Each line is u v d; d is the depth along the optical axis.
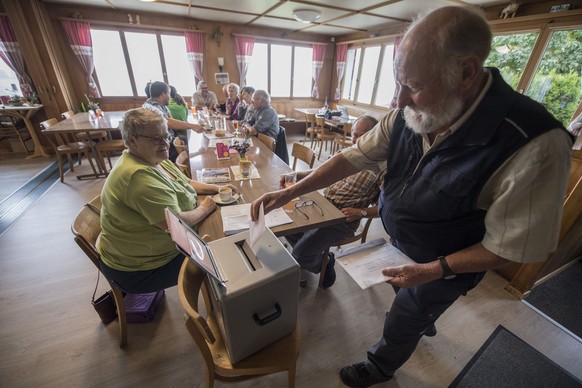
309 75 6.47
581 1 2.42
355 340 1.43
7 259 1.90
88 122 3.46
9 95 4.15
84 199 2.82
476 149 0.65
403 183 0.86
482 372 1.30
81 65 4.47
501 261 0.65
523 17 2.79
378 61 5.31
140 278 1.17
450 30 0.55
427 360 1.34
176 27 4.76
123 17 4.42
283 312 0.82
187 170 1.74
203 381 1.21
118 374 1.22
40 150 4.08
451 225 0.76
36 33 3.77
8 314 1.48
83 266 1.86
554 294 1.79
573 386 1.26
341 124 4.54
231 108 4.61
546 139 0.55
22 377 1.19
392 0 3.20
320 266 1.69
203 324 0.67
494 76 0.66
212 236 1.12
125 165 1.07
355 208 1.47
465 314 1.61
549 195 0.57
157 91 2.89
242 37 5.33
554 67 2.70
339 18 4.30
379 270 0.88
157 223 1.06
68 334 1.39
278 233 1.13
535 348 1.43
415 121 0.72
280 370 0.85
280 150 3.24
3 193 2.90
